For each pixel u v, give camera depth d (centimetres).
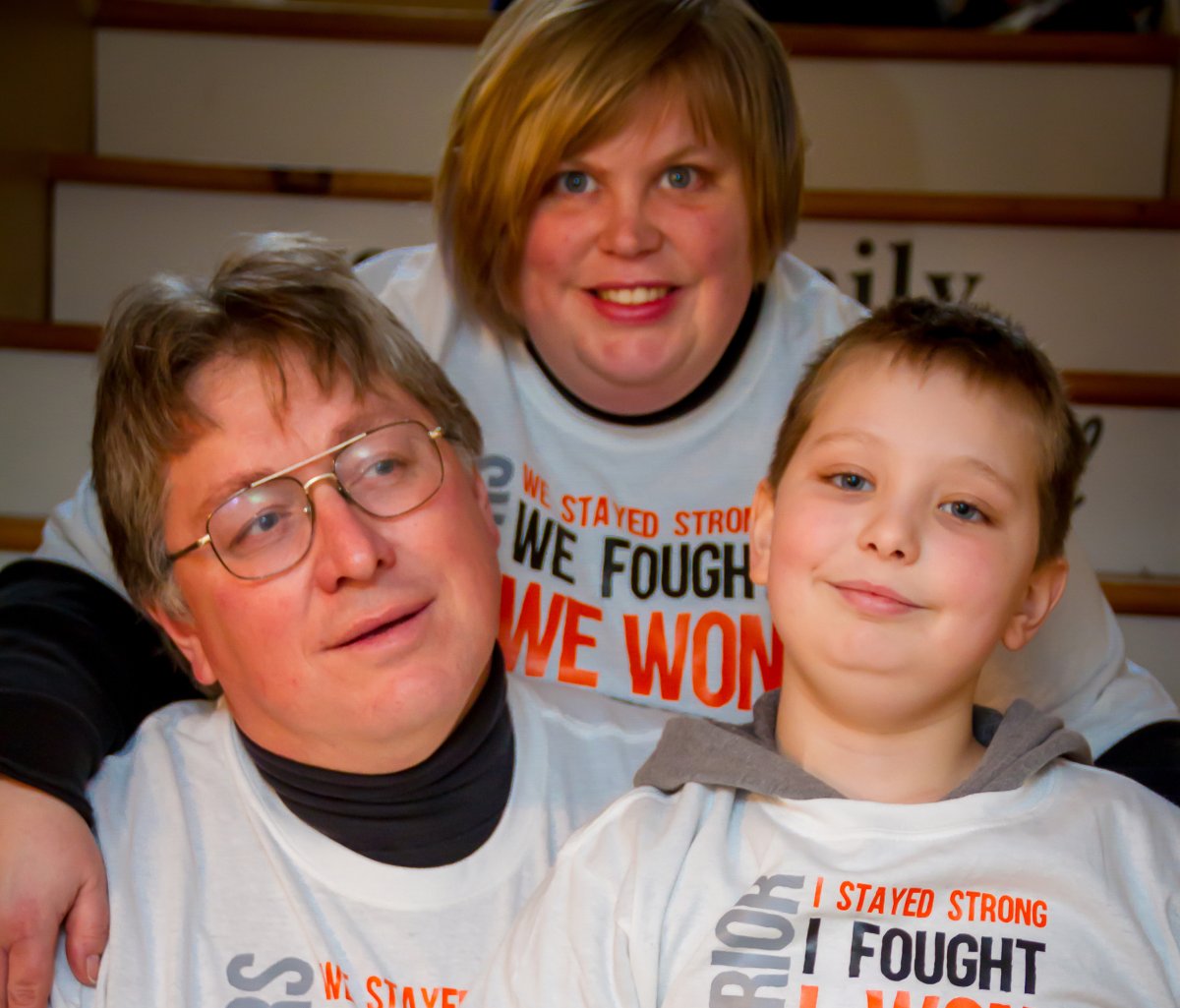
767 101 129
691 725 107
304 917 101
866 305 192
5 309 189
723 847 99
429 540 100
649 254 126
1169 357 192
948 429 98
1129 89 202
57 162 196
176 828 105
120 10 205
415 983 99
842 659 97
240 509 99
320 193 195
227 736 112
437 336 142
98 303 199
